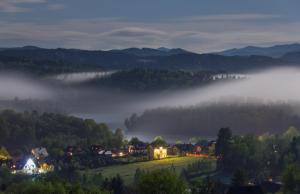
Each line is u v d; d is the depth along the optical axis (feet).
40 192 470.39
